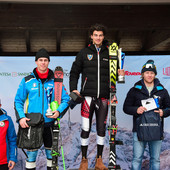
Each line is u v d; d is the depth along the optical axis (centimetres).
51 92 251
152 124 281
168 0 341
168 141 388
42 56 244
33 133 228
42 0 340
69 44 490
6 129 256
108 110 264
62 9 409
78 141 389
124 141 391
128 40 491
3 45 484
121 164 386
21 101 249
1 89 388
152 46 478
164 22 414
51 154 229
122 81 250
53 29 413
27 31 434
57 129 237
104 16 413
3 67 392
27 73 395
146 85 304
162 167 384
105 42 275
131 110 296
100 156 254
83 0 343
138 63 402
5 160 252
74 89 257
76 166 383
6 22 401
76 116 395
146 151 388
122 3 348
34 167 243
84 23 411
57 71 257
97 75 257
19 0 337
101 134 255
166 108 296
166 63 401
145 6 414
